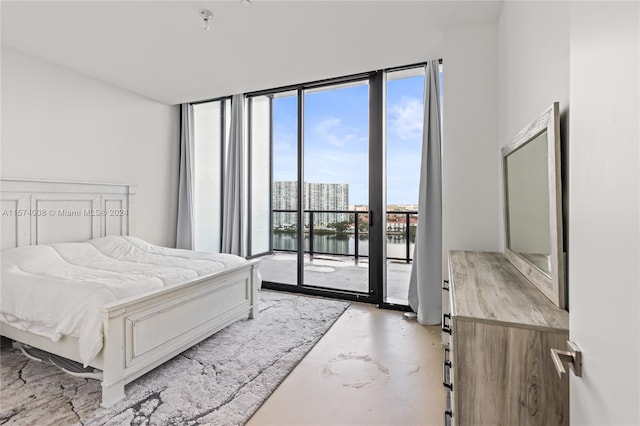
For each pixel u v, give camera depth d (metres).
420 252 3.13
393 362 2.34
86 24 2.53
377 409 1.82
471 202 2.54
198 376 2.13
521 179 1.63
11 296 2.21
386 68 3.41
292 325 3.00
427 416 1.76
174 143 4.65
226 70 3.42
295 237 4.31
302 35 2.70
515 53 1.89
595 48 0.60
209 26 2.54
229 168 4.31
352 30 2.62
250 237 4.55
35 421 1.70
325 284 4.06
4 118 2.93
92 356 1.80
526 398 1.00
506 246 2.04
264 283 4.23
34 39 2.78
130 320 1.94
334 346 2.59
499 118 2.40
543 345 0.98
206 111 4.71
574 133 0.71
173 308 2.26
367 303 3.66
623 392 0.49
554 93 1.27
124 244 3.41
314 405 1.86
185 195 4.63
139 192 4.15
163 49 2.95
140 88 3.94
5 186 2.90
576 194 0.70
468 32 2.54
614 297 0.52
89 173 3.59
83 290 1.99
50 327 2.04
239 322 3.06
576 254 0.70
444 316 1.64
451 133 2.59
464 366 1.05
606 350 0.55
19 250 2.76
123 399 1.89
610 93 0.54
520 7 1.78
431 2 2.24
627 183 0.48
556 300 1.13
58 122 3.31
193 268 2.68
